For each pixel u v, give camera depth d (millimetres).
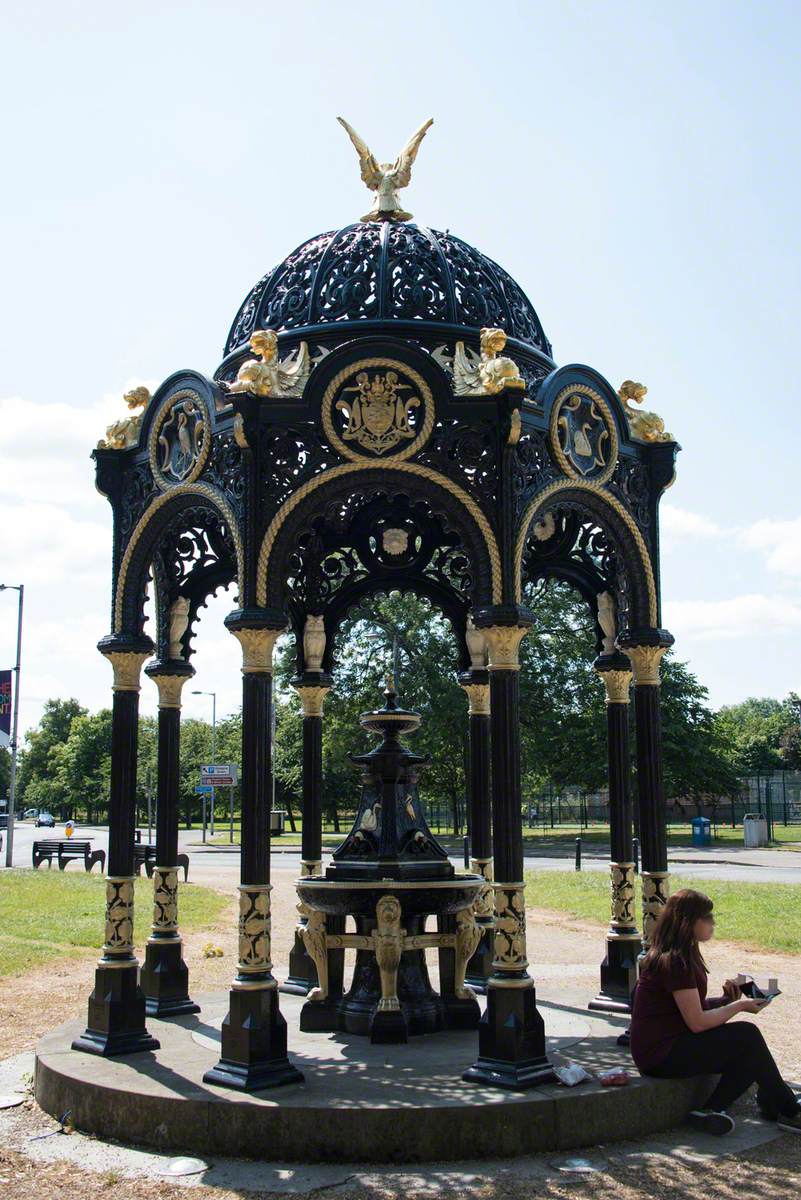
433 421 6840
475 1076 6164
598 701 41531
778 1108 6258
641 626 7781
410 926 7910
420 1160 5602
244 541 6816
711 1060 6164
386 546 9578
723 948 13375
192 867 30344
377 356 6852
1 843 55375
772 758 80375
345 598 9758
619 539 7793
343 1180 5328
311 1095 5914
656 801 7637
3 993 10711
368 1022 7531
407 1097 5867
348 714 39594
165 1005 8258
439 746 40125
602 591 8953
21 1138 6055
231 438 7074
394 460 6820
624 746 8703
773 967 12055
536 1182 5285
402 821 8023
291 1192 5164
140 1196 5141
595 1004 8195
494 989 6250
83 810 109625
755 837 37844
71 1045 7125
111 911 7258
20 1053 8180
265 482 6848
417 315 7781
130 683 7773
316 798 9508
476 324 7988
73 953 13508
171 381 7676
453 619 9727
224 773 41562
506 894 6371
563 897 18922
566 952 13008
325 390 6832
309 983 9172
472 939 7863
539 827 59531
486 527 6785
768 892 18891
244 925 6332
